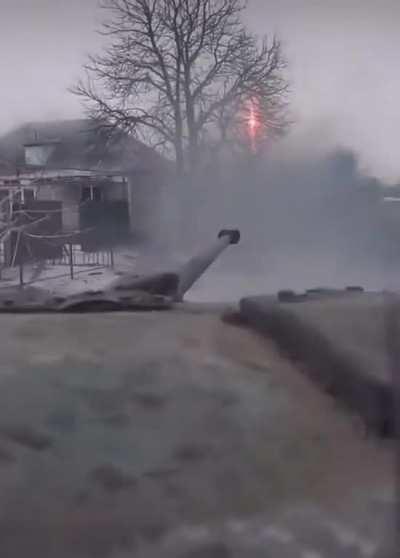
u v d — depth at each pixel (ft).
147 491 6.00
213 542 5.54
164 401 7.26
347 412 7.22
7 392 7.32
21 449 6.41
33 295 12.73
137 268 68.03
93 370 7.98
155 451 6.50
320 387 7.79
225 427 6.91
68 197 103.91
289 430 6.87
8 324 10.25
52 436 6.62
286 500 5.99
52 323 10.32
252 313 10.07
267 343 9.20
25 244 70.08
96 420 6.89
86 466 6.26
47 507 5.81
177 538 5.59
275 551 5.44
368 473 6.31
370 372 7.02
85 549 5.49
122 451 6.47
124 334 9.51
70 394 7.34
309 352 8.21
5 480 6.03
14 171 96.53
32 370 7.95
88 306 11.68
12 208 70.03
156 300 12.09
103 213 87.15
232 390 7.61
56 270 70.03
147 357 8.47
